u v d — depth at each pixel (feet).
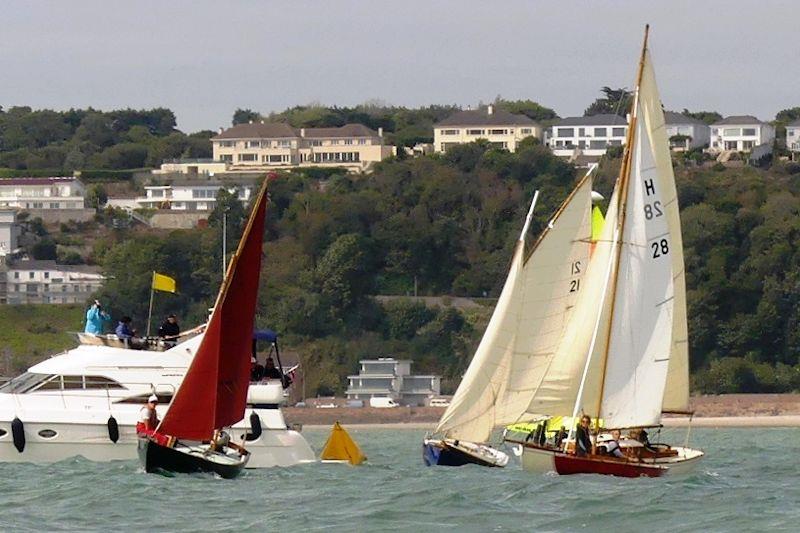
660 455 653.30
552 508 534.37
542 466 632.79
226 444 627.05
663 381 626.23
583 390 637.30
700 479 628.69
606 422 629.51
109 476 611.06
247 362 617.62
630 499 552.82
